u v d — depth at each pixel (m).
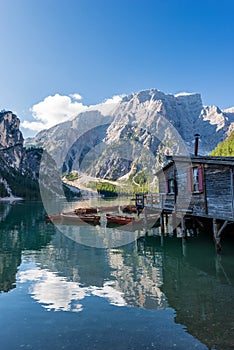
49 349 6.00
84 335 6.52
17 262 13.52
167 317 7.32
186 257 13.73
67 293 9.24
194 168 16.95
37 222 30.66
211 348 5.89
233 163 12.51
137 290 9.39
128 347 5.99
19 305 8.32
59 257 14.38
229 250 14.52
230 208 13.15
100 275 11.16
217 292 9.05
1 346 6.12
